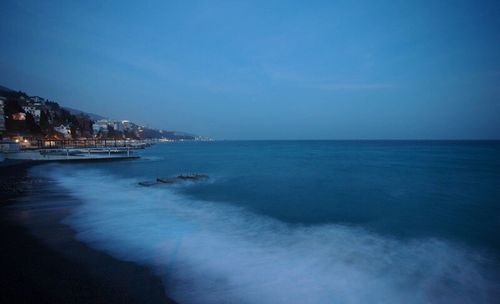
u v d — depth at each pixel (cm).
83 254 891
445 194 2183
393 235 1200
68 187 2333
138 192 2198
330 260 916
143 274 767
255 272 811
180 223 1323
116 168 4378
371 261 912
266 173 3659
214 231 1214
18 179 2720
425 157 6681
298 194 2219
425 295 707
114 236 1088
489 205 1800
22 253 877
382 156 7181
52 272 750
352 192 2289
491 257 958
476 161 5375
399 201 1947
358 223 1397
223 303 643
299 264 877
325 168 4288
